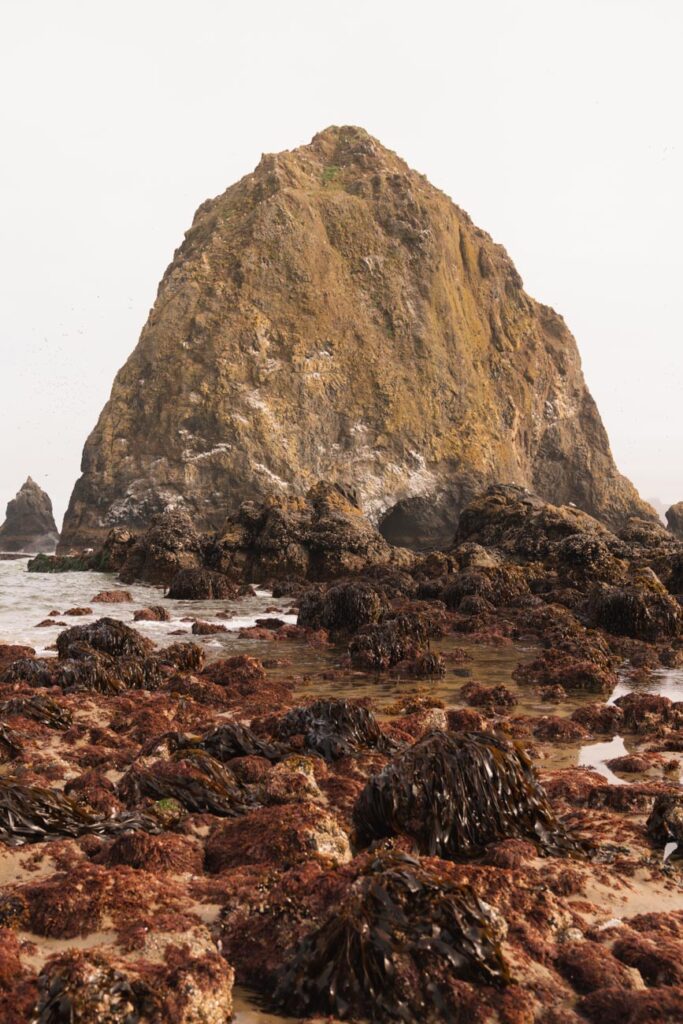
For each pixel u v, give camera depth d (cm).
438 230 11975
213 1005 450
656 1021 456
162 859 654
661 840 766
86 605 3212
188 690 1476
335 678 1719
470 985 484
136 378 10144
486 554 3728
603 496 12444
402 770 741
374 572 3772
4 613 2842
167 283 11281
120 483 9462
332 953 488
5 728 1041
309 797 834
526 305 13162
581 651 1903
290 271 10819
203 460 9506
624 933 561
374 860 566
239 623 2702
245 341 10219
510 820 743
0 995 451
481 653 2119
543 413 12669
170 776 849
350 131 13288
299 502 4916
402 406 10612
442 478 10481
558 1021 465
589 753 1116
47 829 730
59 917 545
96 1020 426
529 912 575
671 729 1261
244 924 542
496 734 816
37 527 10400
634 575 3225
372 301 11250
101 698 1365
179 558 4394
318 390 10331
